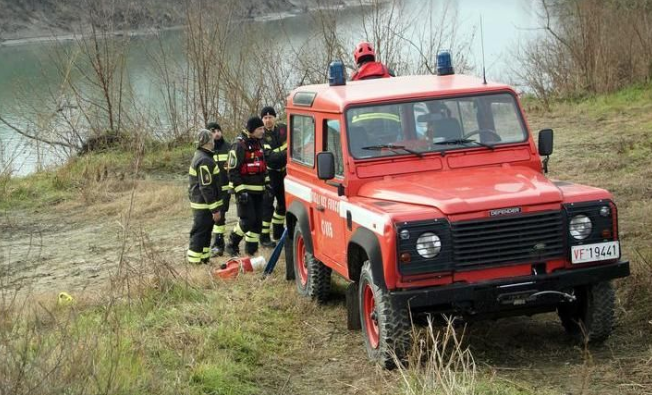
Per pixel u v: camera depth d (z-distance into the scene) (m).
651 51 24.30
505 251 6.49
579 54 24.78
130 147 21.03
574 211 6.57
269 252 11.79
